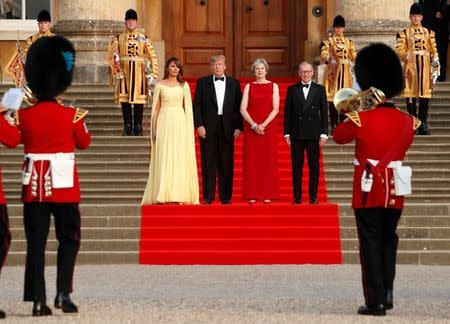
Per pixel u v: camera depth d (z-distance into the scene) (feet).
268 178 104.37
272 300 73.56
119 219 98.99
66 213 68.03
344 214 100.27
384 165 68.23
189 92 105.19
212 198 105.09
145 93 119.65
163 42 146.61
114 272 90.58
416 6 121.60
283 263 96.22
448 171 112.06
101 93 126.00
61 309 67.72
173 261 96.12
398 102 126.72
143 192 111.04
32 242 67.56
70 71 69.67
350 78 122.11
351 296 76.02
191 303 72.13
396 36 124.26
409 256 96.37
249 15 148.87
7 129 67.56
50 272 90.07
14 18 148.25
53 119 68.18
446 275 88.74
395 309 69.67
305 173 113.60
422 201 110.11
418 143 116.26
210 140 104.88
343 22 122.83
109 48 119.75
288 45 148.56
